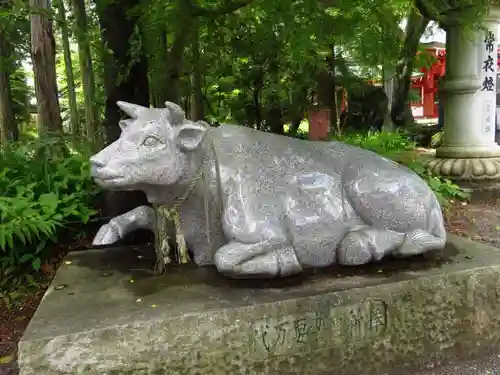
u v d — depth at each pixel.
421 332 2.12
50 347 1.64
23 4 2.93
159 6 3.23
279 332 1.89
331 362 1.98
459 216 4.56
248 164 2.19
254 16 4.27
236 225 2.07
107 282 2.16
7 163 3.70
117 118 3.29
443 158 5.65
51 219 3.04
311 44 3.57
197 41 4.11
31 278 3.13
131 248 2.71
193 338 1.79
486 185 5.23
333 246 2.23
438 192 4.62
